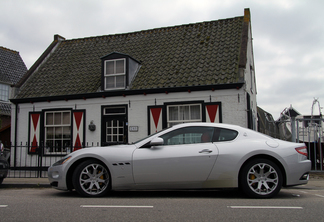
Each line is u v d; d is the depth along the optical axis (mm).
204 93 10992
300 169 5547
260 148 5516
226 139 5715
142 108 11695
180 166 5555
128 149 5777
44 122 12883
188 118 11219
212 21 14180
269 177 5555
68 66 14195
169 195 6039
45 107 12906
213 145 5645
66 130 12680
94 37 15695
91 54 14586
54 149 12617
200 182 5547
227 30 13273
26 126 13070
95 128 12180
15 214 4246
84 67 13859
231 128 5828
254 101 14984
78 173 5746
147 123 11570
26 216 4129
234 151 5535
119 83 12164
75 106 12539
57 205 4871
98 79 12953
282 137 13711
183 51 12898
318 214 4207
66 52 15234
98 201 5238
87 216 4102
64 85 13086
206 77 11133
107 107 12219
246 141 5652
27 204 4977
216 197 5738
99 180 5777
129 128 11742
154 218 3979
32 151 12781
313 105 12039
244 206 4734
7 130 15977
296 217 4035
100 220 3887
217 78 10906
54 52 15469
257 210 4453
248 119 11148
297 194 6141
